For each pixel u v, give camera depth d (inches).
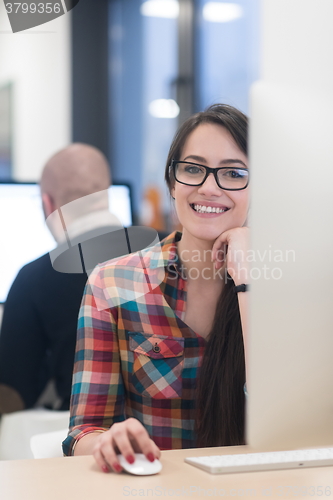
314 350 31.1
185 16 146.9
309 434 31.9
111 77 163.2
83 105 161.5
